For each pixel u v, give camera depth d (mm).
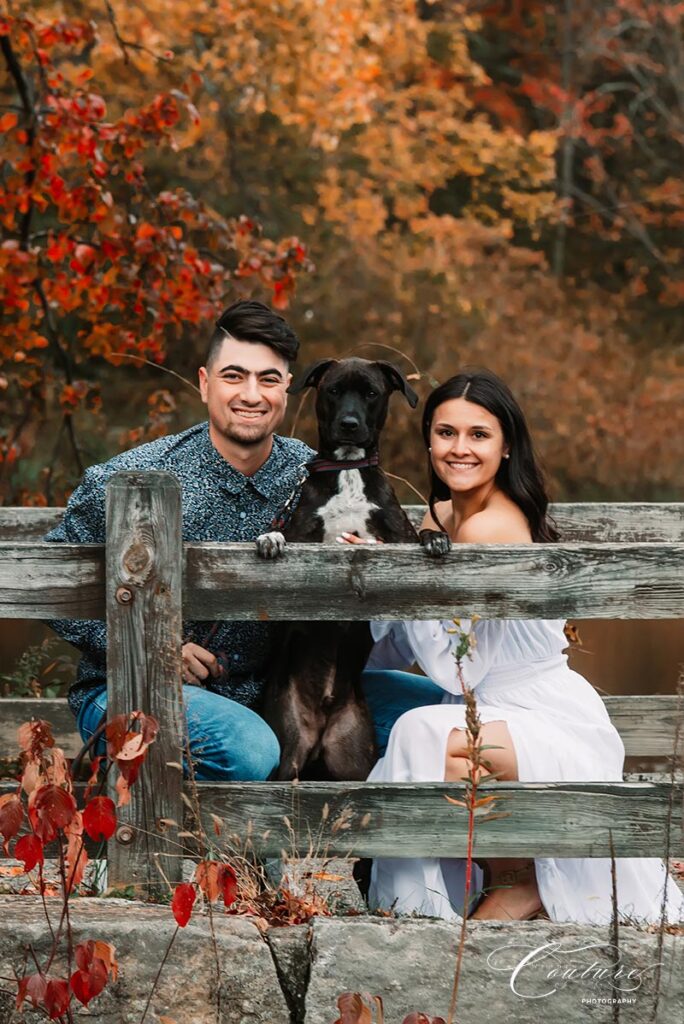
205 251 10734
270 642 5051
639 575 4008
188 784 3996
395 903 4207
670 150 27719
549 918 4227
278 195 19000
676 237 27375
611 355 23328
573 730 4477
